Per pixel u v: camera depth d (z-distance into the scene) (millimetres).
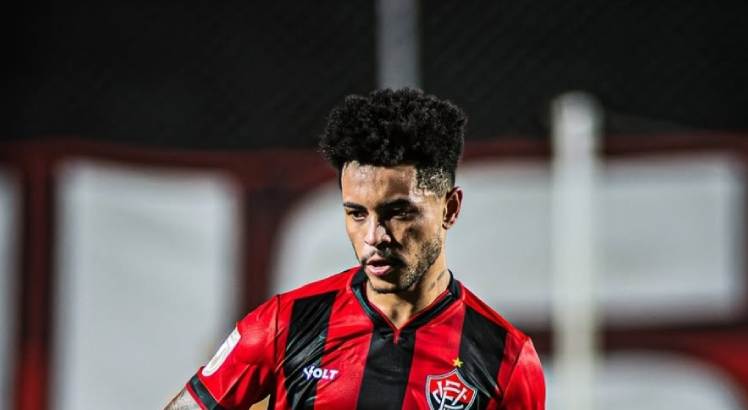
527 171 19219
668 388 19000
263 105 19906
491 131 19531
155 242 19625
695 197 19219
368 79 20031
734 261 19094
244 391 7082
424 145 6285
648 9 19891
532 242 18969
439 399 6922
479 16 20078
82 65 20000
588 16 19906
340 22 20219
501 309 18828
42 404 19188
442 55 19953
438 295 7078
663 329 19031
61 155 19719
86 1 20203
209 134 19828
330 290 7172
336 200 19594
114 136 19828
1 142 19766
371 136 6227
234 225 19594
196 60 20016
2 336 19344
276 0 20281
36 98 19906
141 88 19953
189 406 7156
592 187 18922
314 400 6906
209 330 19344
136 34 20078
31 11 20203
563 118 18734
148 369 19297
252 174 19719
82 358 19297
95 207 19641
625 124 19438
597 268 19094
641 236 19125
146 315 19328
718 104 19484
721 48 19688
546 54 19828
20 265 19469
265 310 7137
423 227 6395
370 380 6906
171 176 19672
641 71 19656
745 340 18922
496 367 7070
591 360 18516
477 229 19125
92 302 19422
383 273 6398
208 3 20297
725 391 18953
